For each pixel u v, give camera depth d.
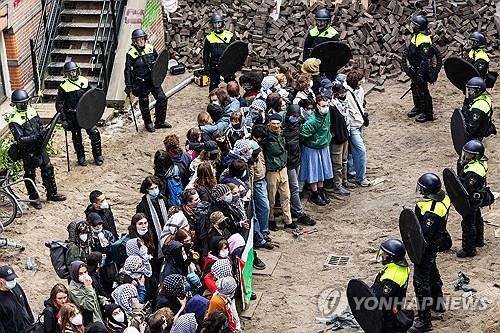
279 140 22.55
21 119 23.80
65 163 27.16
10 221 23.27
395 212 24.16
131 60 28.25
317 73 25.83
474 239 21.00
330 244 22.91
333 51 28.05
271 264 22.05
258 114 23.28
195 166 21.45
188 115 30.39
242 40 33.47
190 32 34.16
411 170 26.61
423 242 17.67
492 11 33.91
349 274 21.50
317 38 29.39
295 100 24.25
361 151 25.55
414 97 29.83
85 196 25.20
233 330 17.23
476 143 20.70
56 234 23.25
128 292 17.31
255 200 22.36
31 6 30.44
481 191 20.61
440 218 18.45
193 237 19.39
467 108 24.44
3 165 25.41
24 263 21.95
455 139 24.50
